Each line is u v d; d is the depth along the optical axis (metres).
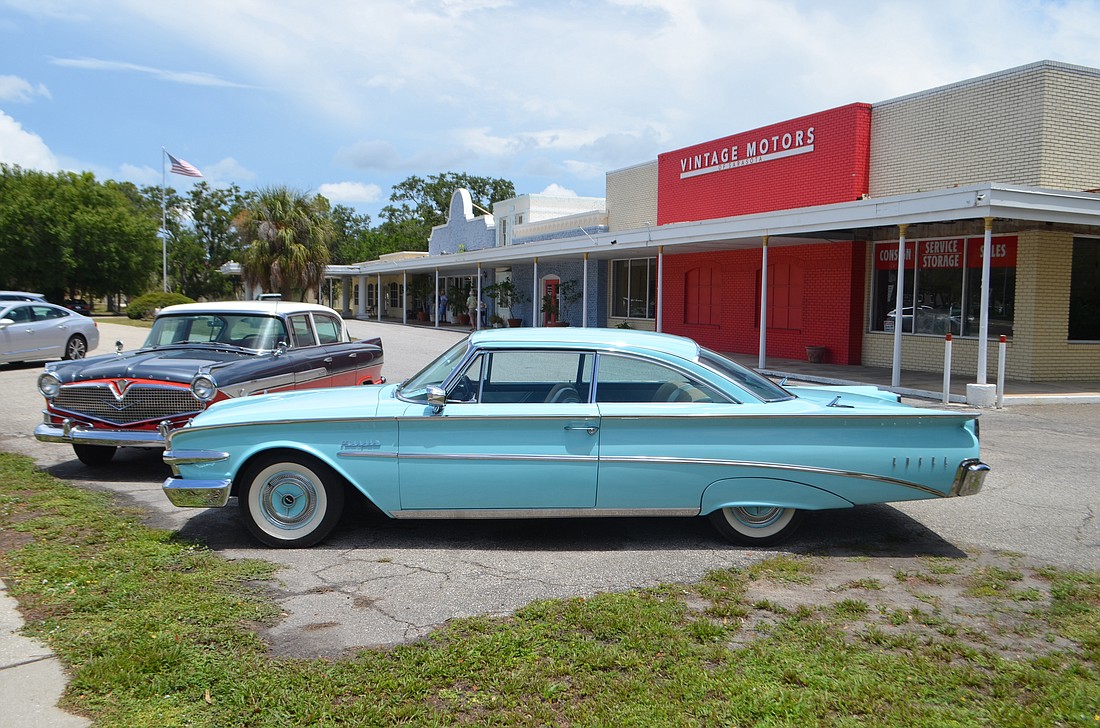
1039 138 13.96
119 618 3.99
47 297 45.72
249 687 3.29
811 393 5.98
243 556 5.14
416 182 79.44
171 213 63.59
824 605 4.29
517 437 5.21
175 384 7.09
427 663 3.51
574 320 28.91
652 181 25.20
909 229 16.61
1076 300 14.73
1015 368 14.70
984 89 14.94
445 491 5.25
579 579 4.73
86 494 6.60
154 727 3.00
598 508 5.28
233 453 5.24
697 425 5.20
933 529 5.84
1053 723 3.08
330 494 5.29
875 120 17.30
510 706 3.17
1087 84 14.20
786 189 19.31
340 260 73.12
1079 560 5.14
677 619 4.04
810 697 3.24
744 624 4.02
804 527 5.87
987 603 4.35
